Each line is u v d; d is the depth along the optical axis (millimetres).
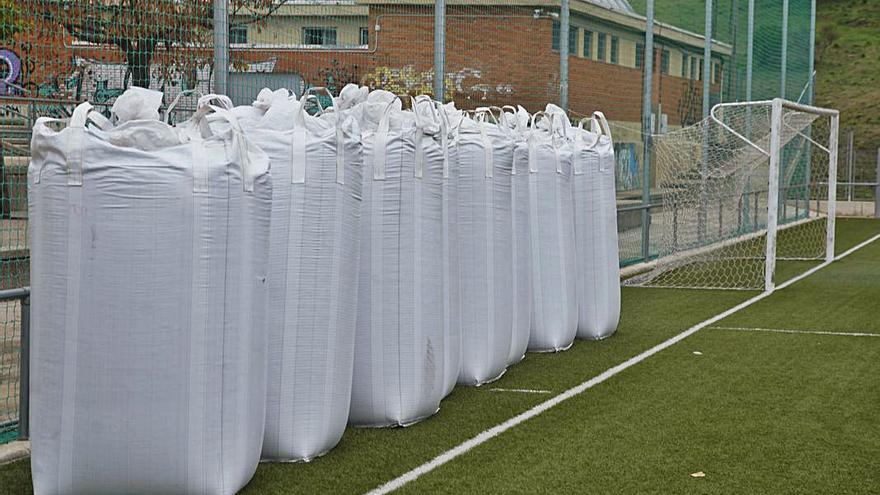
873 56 43812
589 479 4660
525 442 5219
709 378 6828
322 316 4695
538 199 7359
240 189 4102
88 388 3939
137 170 3939
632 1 13289
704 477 4719
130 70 5816
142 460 3977
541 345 7531
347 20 7727
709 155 13453
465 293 6230
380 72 8195
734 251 14898
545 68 10750
